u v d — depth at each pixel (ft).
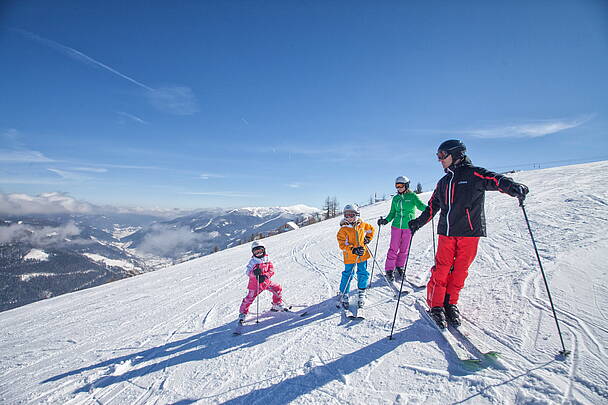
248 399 7.88
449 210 9.55
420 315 10.85
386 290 14.48
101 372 10.92
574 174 45.34
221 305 17.84
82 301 26.76
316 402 7.26
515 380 6.73
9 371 12.39
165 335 13.99
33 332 18.31
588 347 7.30
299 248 37.47
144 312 19.03
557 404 5.78
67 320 20.08
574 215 19.34
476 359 7.66
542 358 7.29
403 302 12.41
